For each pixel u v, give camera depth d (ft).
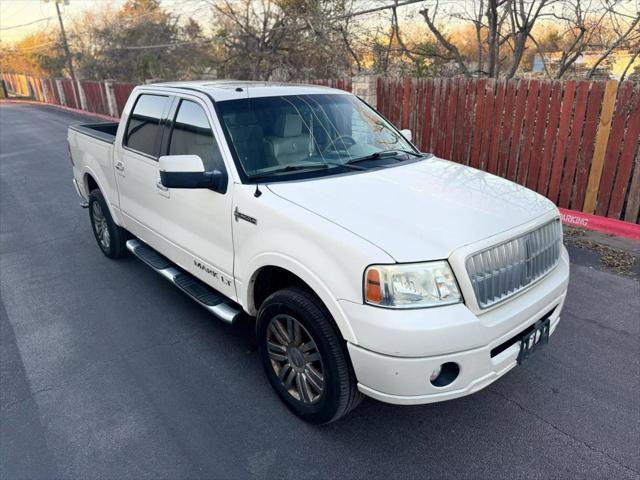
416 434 9.48
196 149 11.80
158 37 93.25
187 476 8.53
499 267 8.33
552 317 9.58
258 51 59.21
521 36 31.09
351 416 10.00
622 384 10.80
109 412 10.15
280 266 9.12
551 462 8.73
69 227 22.74
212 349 12.43
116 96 83.46
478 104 23.88
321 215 8.76
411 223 8.45
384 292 7.62
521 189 10.92
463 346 7.67
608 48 29.07
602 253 17.60
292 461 8.82
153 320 13.93
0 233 22.16
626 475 8.43
